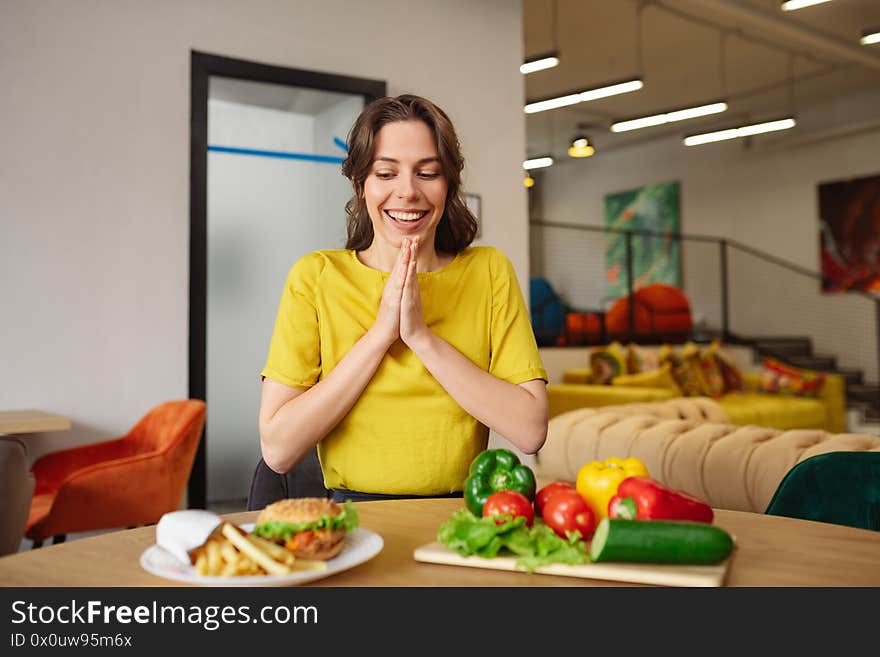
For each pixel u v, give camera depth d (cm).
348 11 452
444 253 168
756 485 212
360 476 149
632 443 251
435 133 144
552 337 779
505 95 512
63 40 371
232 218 449
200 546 89
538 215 1299
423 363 144
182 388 394
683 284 1086
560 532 103
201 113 404
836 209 930
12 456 203
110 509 296
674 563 92
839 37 725
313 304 153
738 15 640
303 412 140
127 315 381
